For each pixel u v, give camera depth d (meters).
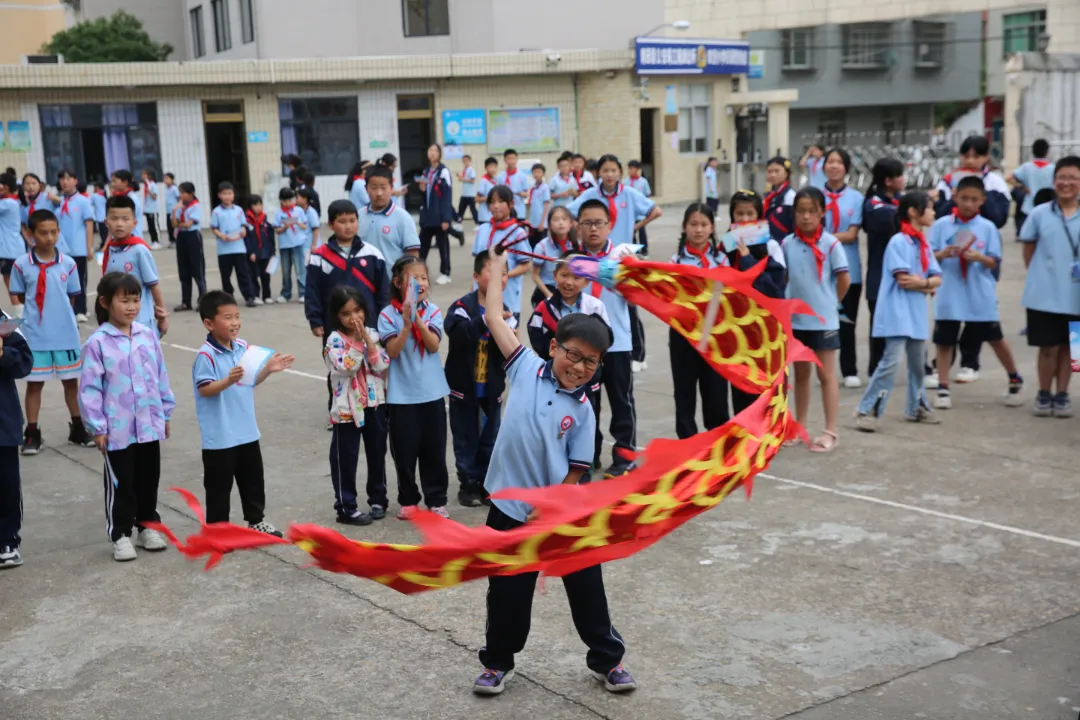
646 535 3.04
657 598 4.94
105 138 26.22
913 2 31.83
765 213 9.00
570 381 3.81
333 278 7.32
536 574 3.95
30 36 42.06
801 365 7.35
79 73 25.25
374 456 6.08
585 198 8.89
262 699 4.10
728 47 31.17
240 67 26.42
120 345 5.60
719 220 26.11
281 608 4.96
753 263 6.58
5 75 24.69
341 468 5.98
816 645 4.43
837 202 9.03
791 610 4.77
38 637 4.72
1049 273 7.65
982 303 8.09
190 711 4.02
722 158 31.94
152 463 5.76
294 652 4.50
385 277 7.44
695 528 5.85
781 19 33.75
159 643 4.63
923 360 7.79
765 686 4.09
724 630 4.59
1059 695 3.98
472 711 3.96
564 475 3.92
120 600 5.11
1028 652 4.33
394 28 30.42
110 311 5.64
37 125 25.52
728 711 3.91
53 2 42.31
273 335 12.29
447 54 29.38
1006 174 25.70
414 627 4.71
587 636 4.04
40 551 5.79
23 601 5.12
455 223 24.12
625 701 4.01
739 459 3.23
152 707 4.06
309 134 27.88
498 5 30.25
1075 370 7.08
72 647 4.61
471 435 6.37
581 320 3.78
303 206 14.98
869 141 42.31
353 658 4.43
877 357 8.89
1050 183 16.52
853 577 5.13
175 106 26.61
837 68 41.56
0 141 25.20
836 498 6.29
